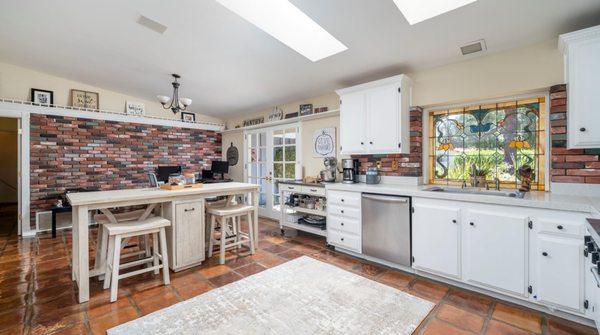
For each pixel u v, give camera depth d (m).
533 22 2.17
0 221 5.15
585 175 2.15
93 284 2.46
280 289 2.33
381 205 2.82
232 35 2.95
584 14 2.02
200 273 2.68
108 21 2.87
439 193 2.41
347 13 2.35
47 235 4.13
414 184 3.17
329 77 3.64
